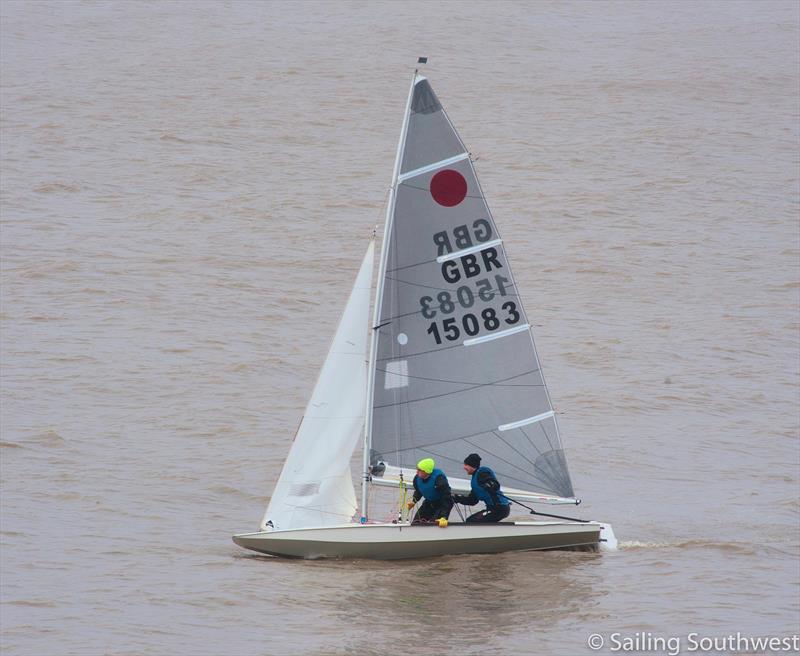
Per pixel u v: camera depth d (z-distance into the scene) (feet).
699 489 346.13
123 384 424.87
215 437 377.09
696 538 296.71
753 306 556.51
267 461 355.97
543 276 596.29
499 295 279.08
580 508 326.24
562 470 279.69
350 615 234.99
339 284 568.00
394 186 272.72
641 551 282.77
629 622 234.79
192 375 438.81
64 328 485.97
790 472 365.20
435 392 276.82
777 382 460.55
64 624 231.30
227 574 258.78
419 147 273.33
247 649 219.20
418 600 243.40
